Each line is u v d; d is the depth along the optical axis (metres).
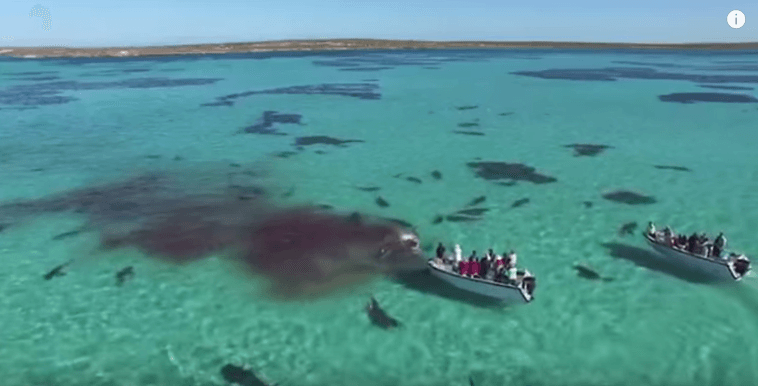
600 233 27.05
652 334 18.25
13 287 21.64
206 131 53.09
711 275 21.84
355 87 89.56
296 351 17.61
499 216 29.59
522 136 50.12
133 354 17.45
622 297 20.67
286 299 20.81
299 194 33.50
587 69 128.25
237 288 21.62
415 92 83.00
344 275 22.72
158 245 25.69
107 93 81.69
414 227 28.09
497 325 18.97
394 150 45.00
